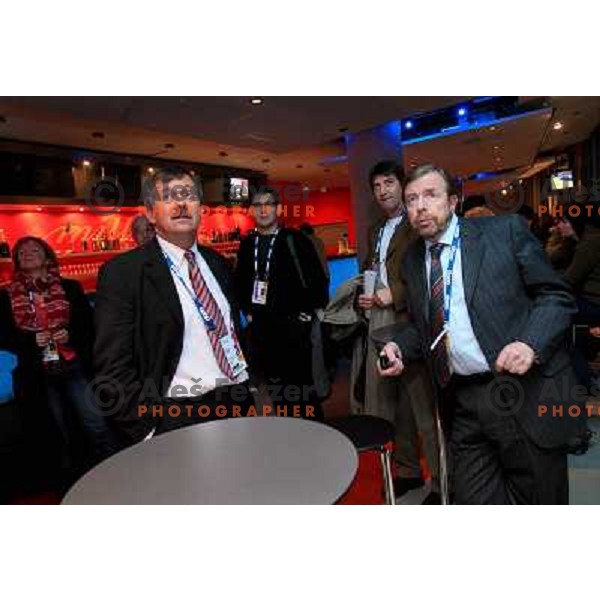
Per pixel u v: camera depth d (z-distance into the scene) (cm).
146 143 625
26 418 245
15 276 246
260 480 109
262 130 470
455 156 850
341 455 120
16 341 241
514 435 146
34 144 584
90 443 254
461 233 149
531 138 778
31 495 256
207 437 136
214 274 174
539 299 141
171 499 104
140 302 152
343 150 754
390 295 215
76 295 253
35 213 616
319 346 270
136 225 266
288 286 262
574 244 329
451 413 164
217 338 162
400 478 239
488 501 154
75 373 250
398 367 165
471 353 148
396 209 219
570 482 221
